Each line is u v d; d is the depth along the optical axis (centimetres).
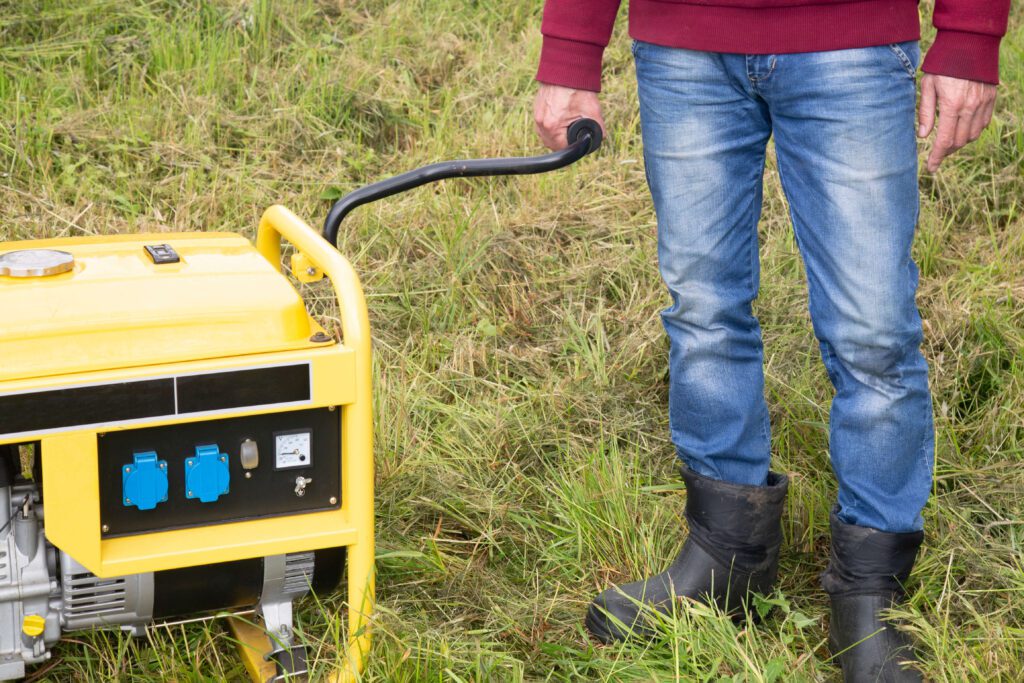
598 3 211
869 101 187
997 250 360
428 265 362
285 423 189
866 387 202
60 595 189
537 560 248
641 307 348
